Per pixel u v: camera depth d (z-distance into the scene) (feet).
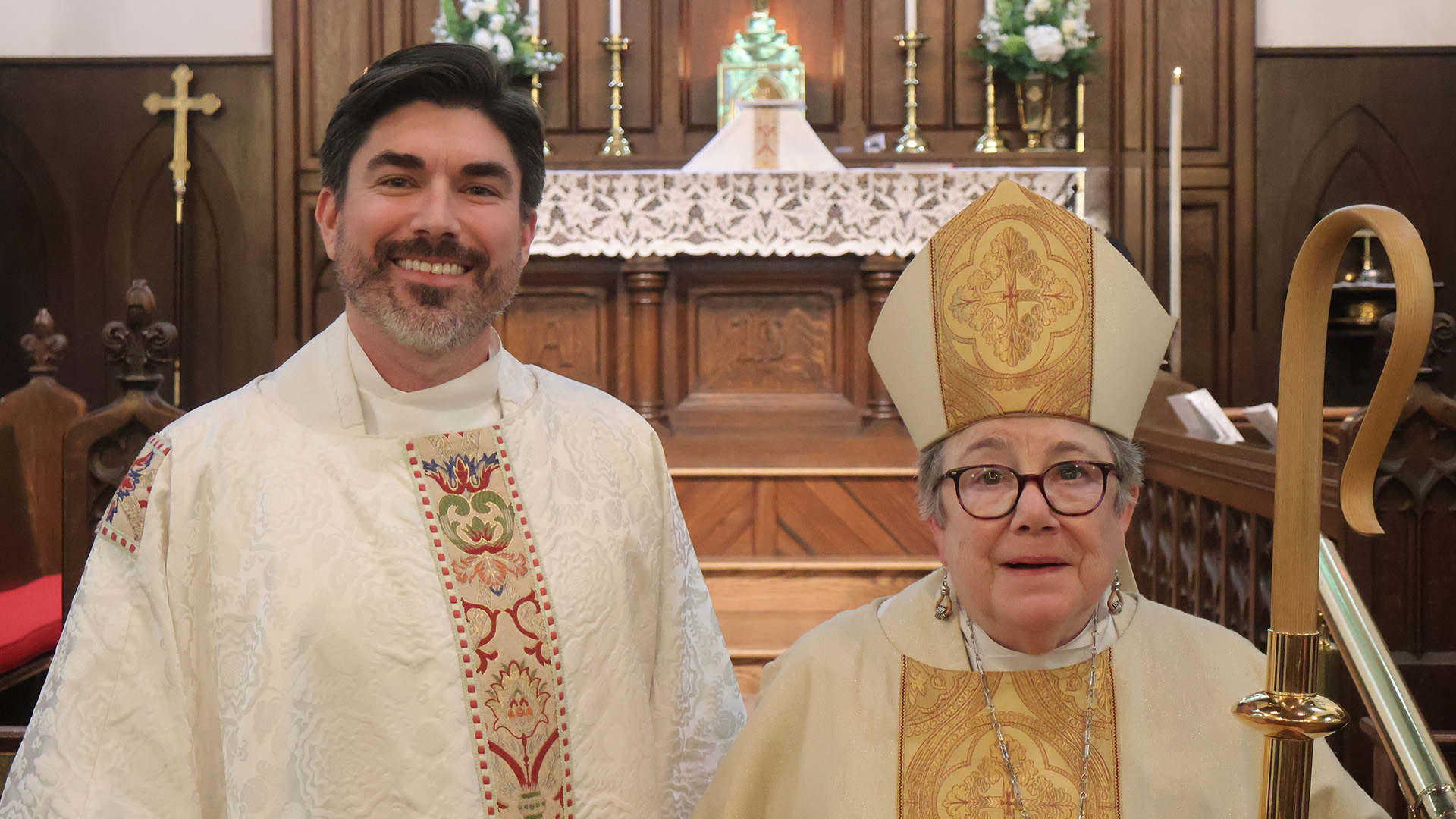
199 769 4.90
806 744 4.91
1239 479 9.51
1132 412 4.80
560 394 5.83
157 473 5.05
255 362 20.94
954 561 4.67
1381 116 20.72
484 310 5.12
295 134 20.62
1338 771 4.50
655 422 18.51
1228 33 20.52
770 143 17.72
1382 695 3.79
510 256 5.19
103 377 21.24
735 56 19.48
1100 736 4.67
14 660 10.68
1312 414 3.02
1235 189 20.56
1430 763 3.63
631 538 5.58
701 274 18.71
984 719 4.76
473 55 5.15
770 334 18.75
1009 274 4.74
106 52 21.15
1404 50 20.65
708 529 16.26
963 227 4.90
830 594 14.96
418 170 4.99
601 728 5.21
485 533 5.18
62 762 4.68
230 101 21.01
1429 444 8.34
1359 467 2.70
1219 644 4.85
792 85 19.43
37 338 13.46
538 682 5.08
